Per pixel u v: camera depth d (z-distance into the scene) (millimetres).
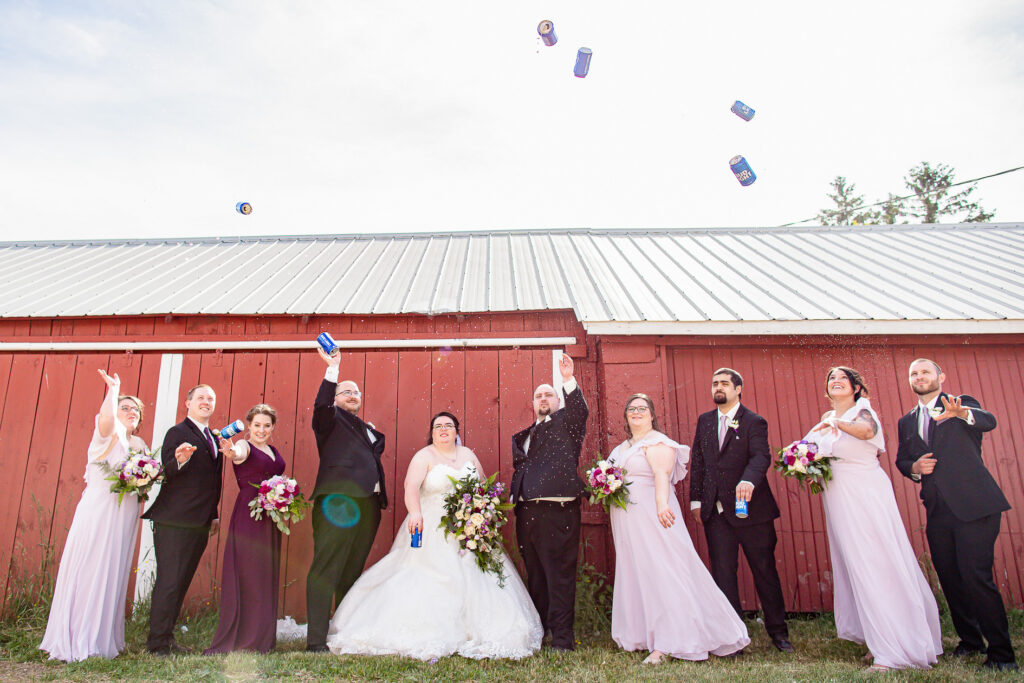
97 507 4129
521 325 6199
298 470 5668
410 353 5965
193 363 6008
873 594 3844
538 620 4355
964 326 5672
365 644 3953
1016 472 5742
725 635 3982
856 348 6047
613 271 7168
